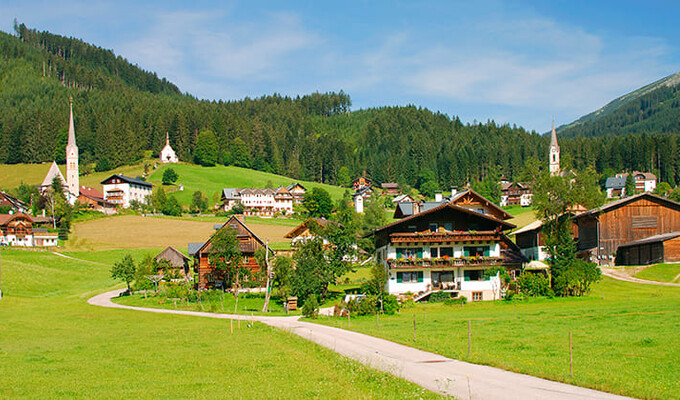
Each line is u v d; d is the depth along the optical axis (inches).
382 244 3061.0
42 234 5831.7
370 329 1752.0
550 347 1284.4
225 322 2114.9
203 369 1147.9
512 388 911.0
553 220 2982.3
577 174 3034.0
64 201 6899.6
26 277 3954.2
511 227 2834.6
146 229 6392.7
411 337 1512.1
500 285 2743.6
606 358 1141.7
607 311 1897.1
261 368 1144.2
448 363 1137.4
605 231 3472.0
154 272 3651.6
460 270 2755.9
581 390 895.1
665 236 3152.1
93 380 1051.3
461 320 1902.1
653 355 1153.4
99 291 3735.2
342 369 1096.2
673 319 1617.9
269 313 2554.1
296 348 1386.6
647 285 2758.4
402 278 2753.4
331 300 2918.3
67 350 1438.2
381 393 907.4
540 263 2891.2
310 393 925.8
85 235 6013.8
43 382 1033.5
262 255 3201.3
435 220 2849.4
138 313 2532.0
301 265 2746.1
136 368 1166.3
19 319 2273.6
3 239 5644.7
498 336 1485.0
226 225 3467.0
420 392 887.1
